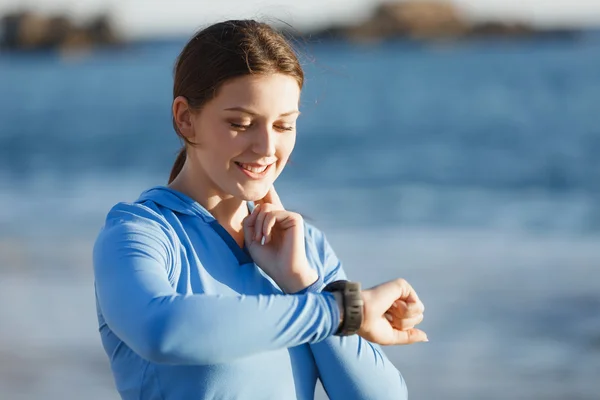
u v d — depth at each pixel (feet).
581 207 64.54
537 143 109.91
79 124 158.20
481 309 35.88
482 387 28.25
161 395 9.29
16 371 28.84
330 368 10.00
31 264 43.88
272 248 9.95
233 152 9.31
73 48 418.92
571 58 314.14
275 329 8.31
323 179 80.94
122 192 74.49
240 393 9.25
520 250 48.11
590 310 35.37
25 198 70.49
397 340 9.44
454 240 51.29
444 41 426.10
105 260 8.87
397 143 114.01
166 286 8.55
